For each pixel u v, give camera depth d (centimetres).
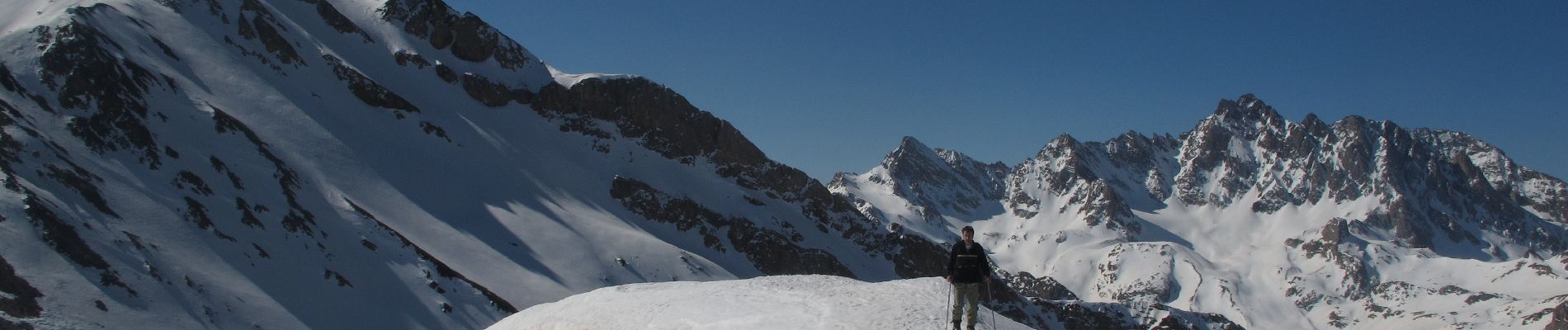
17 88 9188
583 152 18288
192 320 6819
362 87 15388
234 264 8019
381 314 8556
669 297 3034
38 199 7119
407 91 16988
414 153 14388
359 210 10656
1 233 6494
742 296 2912
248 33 14325
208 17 13925
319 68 15188
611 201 16838
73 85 9569
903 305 2714
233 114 11862
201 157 9906
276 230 9150
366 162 12888
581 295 3297
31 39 10131
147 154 9288
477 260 11169
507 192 14738
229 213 8988
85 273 6619
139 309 6588
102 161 8725
